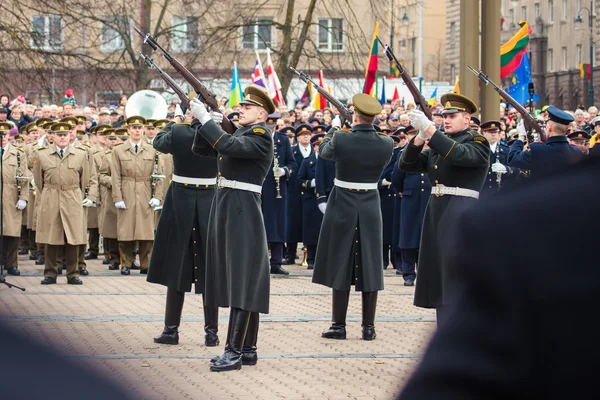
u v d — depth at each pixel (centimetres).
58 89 3812
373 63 1638
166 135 1031
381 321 1229
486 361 183
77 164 1545
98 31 4109
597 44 4981
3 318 150
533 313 181
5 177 1645
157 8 4525
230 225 919
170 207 1038
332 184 1734
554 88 5641
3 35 3691
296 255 2016
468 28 1667
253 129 917
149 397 156
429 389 185
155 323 1166
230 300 910
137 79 3881
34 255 1966
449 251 194
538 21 5769
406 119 1978
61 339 162
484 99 1686
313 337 1111
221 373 898
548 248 183
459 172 957
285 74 3738
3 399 141
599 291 179
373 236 1101
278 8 4047
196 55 3853
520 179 200
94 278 1636
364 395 819
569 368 180
